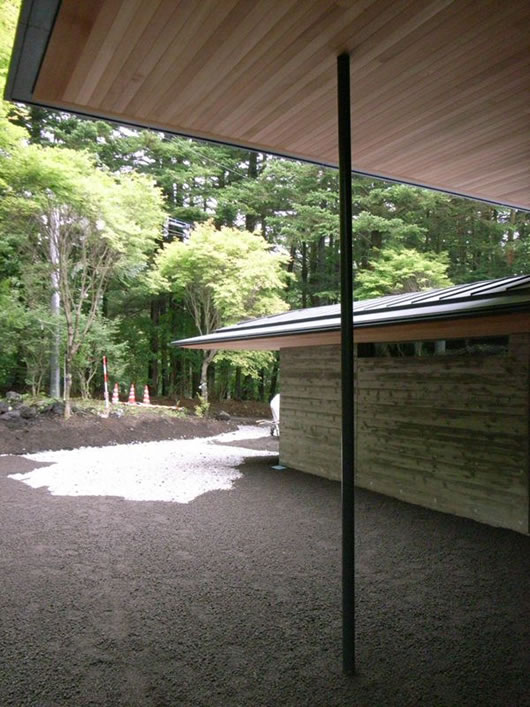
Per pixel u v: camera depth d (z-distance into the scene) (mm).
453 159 3945
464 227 17875
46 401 11195
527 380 4918
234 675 2482
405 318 4305
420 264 14445
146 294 16203
